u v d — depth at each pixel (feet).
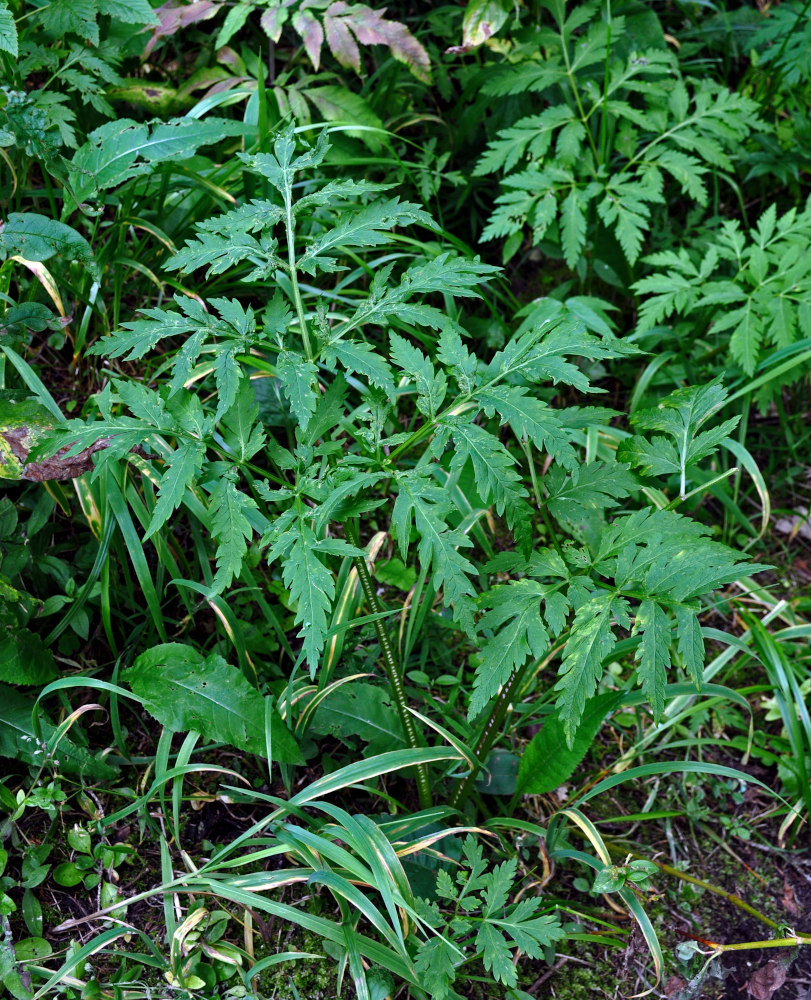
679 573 5.75
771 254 9.84
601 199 10.62
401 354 5.98
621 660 9.15
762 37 11.08
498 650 5.81
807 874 8.09
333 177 10.32
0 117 7.68
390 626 8.45
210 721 7.03
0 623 7.17
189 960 6.61
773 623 9.71
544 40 10.55
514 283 11.44
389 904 6.08
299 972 6.77
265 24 9.38
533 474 6.81
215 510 5.75
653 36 11.00
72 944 6.49
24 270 9.00
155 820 7.37
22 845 7.04
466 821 7.57
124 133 8.29
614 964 7.27
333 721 7.62
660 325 10.67
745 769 8.77
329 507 5.65
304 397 5.66
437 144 11.57
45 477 6.79
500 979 6.98
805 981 7.43
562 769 7.15
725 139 10.88
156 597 7.64
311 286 9.52
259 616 8.61
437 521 5.60
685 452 6.23
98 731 7.80
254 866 7.22
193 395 6.00
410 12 12.26
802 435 11.03
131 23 9.35
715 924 7.64
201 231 6.34
